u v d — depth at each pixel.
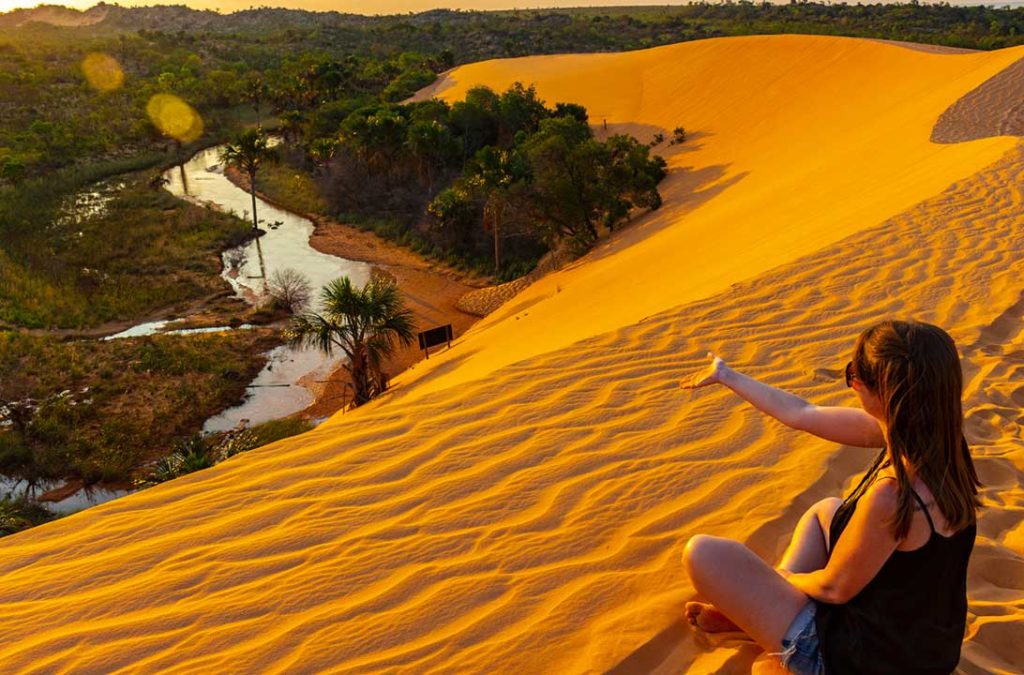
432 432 5.02
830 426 2.67
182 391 28.58
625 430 4.77
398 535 3.81
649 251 26.56
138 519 4.33
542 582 3.28
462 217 46.38
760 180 39.94
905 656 2.13
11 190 55.81
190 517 4.27
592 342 6.61
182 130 83.44
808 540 2.69
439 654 2.89
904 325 2.06
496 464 4.46
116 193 57.88
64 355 30.78
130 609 3.45
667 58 82.62
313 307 38.34
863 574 2.13
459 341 30.02
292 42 188.25
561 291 27.81
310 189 59.75
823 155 38.16
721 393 5.23
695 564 2.48
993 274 7.65
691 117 65.69
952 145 21.98
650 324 7.00
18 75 104.94
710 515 3.69
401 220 52.16
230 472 4.82
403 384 22.02
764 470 4.09
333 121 74.50
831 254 8.92
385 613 3.19
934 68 51.19
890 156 25.41
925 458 1.99
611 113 72.12
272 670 2.91
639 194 44.12
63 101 96.38
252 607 3.35
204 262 44.16
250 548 3.85
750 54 71.25
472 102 65.44
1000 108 29.42
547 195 42.00
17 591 3.71
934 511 2.01
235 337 33.88
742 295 7.74
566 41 184.25
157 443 25.59
